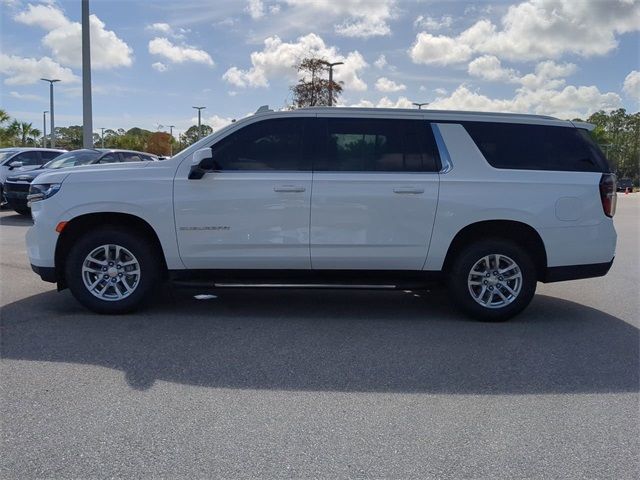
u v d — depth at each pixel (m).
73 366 4.55
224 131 5.89
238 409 3.82
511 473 3.10
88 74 18.92
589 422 3.71
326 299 6.94
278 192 5.72
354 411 3.82
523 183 5.82
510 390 4.22
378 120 5.92
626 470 3.14
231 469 3.10
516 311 5.95
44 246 5.80
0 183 15.69
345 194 5.73
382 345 5.20
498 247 5.86
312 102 29.39
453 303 6.08
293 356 4.86
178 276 5.93
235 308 6.43
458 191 5.78
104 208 5.72
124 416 3.70
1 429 3.50
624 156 73.94
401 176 5.79
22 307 6.25
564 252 5.89
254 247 5.80
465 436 3.50
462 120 5.99
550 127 6.05
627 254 11.28
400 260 5.87
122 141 57.53
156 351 4.92
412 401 4.00
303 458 3.22
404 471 3.11
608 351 5.12
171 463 3.15
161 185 5.74
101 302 5.91
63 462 3.14
